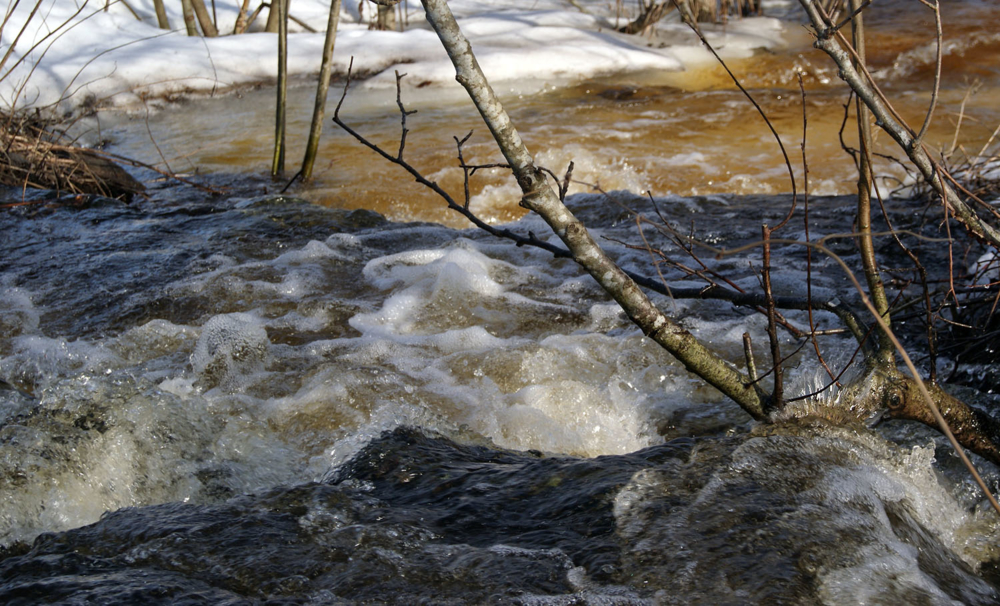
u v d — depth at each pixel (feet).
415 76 35.96
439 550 6.70
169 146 28.96
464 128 29.84
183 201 22.71
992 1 47.32
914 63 36.47
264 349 13.33
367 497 7.66
